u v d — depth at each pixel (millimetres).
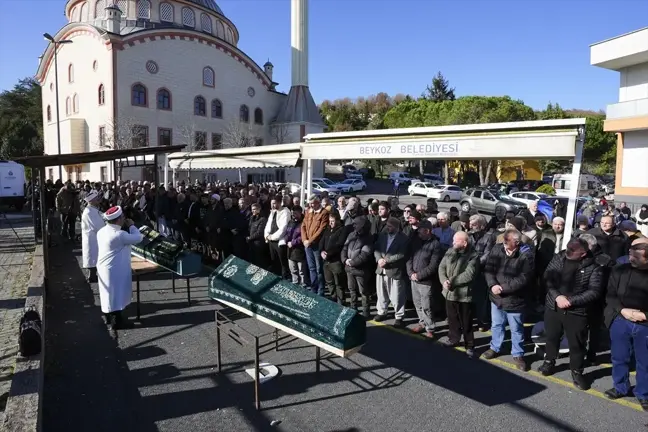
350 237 6969
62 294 8031
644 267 4312
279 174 42938
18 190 23141
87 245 8617
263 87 48625
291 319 4285
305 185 10898
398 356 5578
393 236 6578
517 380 4949
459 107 42844
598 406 4391
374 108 79062
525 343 6062
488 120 37469
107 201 14812
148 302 7613
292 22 48438
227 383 4801
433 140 7438
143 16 44688
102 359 5352
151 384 4758
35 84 56500
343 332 3898
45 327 6250
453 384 4848
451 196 33906
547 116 47469
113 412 4215
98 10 45094
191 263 7062
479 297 6508
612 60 23922
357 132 8812
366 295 6930
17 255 11188
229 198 10188
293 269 8188
